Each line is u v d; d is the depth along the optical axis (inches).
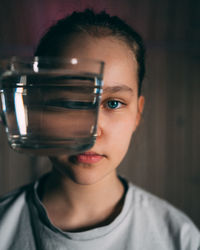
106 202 21.3
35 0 52.8
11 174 64.8
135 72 19.9
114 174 21.9
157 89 65.7
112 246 19.5
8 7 54.4
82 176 16.2
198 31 62.5
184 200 66.5
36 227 20.0
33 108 11.3
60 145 11.4
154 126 66.0
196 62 66.0
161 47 64.8
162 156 66.3
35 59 11.2
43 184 23.4
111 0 53.5
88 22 18.9
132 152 66.2
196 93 66.4
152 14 58.8
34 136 11.4
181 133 66.4
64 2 39.1
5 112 11.9
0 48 59.7
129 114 17.8
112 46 16.9
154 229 21.2
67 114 11.4
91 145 12.0
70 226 20.5
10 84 11.5
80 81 11.4
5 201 22.5
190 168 66.2
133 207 21.7
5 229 20.5
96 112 11.9
